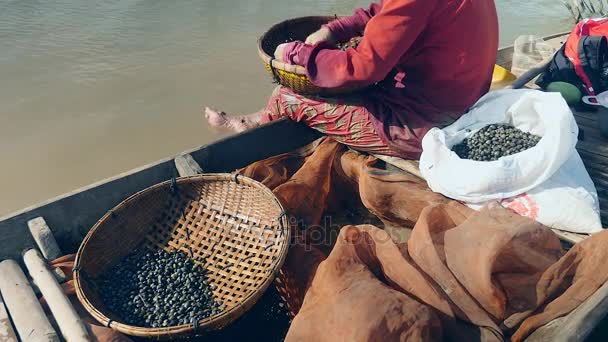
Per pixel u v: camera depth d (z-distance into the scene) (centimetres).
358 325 186
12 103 450
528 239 215
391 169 323
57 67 517
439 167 277
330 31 349
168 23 639
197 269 257
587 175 277
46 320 212
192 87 496
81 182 369
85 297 219
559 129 259
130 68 524
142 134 424
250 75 525
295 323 200
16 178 368
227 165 330
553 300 206
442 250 223
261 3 722
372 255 227
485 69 297
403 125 305
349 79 284
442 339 196
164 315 231
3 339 207
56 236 269
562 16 757
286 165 336
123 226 267
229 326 243
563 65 394
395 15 262
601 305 187
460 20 270
